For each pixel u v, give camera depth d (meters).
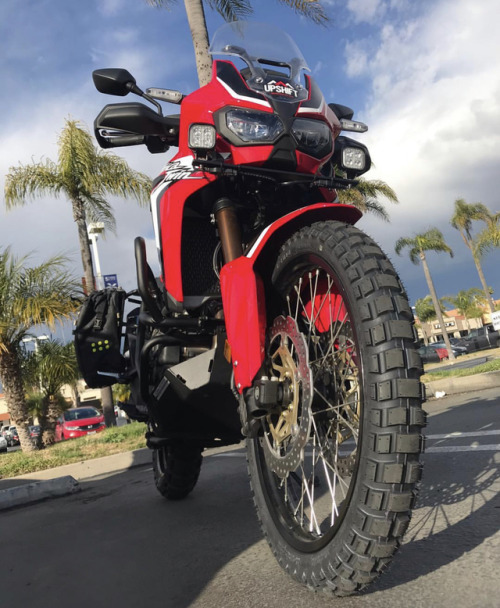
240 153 2.35
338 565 1.71
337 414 2.00
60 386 15.45
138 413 3.64
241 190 2.50
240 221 2.56
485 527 2.29
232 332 2.12
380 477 1.59
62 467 6.35
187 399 2.63
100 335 3.52
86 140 15.74
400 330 1.65
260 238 2.14
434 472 3.47
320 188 2.57
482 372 9.96
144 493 4.55
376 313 1.68
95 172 15.77
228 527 3.06
